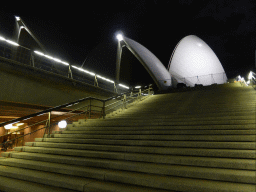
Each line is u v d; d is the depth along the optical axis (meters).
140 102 11.58
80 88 11.95
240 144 3.47
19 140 18.28
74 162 3.71
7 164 4.17
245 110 6.07
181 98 10.77
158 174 2.90
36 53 10.28
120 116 8.20
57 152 4.48
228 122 4.96
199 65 40.06
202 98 9.79
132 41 29.38
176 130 4.74
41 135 16.70
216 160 2.99
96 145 4.45
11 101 8.48
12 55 11.30
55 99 10.44
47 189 2.79
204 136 4.09
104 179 2.94
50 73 10.16
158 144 4.12
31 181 3.21
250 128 4.36
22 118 4.99
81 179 3.01
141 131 5.10
